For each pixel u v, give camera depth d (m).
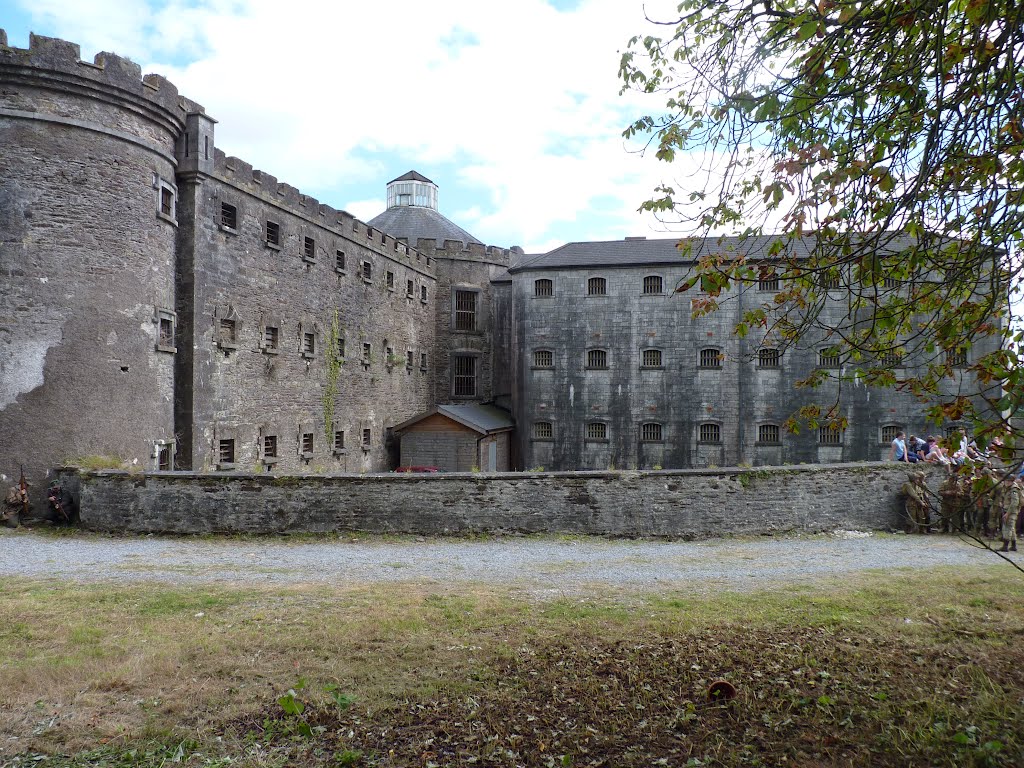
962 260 6.18
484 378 45.06
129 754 5.45
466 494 16.84
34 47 18.00
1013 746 5.17
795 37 5.87
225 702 6.47
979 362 5.62
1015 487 15.61
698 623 9.04
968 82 5.33
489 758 5.37
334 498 16.78
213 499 16.86
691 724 5.89
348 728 5.94
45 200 18.34
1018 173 5.79
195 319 22.41
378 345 36.41
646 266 38.47
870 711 5.97
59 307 18.42
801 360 36.91
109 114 19.44
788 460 36.81
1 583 11.75
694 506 17.23
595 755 5.41
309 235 29.80
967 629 8.48
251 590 11.21
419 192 54.91
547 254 41.19
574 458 38.97
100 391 18.95
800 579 12.38
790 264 6.26
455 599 10.59
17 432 17.88
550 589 11.55
